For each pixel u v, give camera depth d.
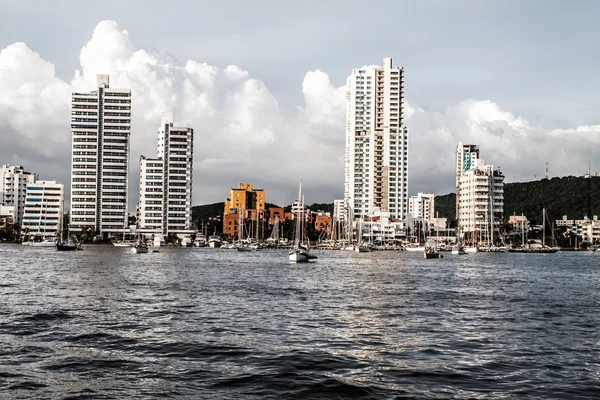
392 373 31.89
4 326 45.75
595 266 158.12
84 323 47.69
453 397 27.58
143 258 179.62
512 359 35.75
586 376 31.64
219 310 57.00
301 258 161.62
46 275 100.75
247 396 27.38
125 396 27.27
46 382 29.52
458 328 47.53
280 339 41.72
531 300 69.31
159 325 47.25
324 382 29.78
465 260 191.50
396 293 75.81
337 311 57.22
